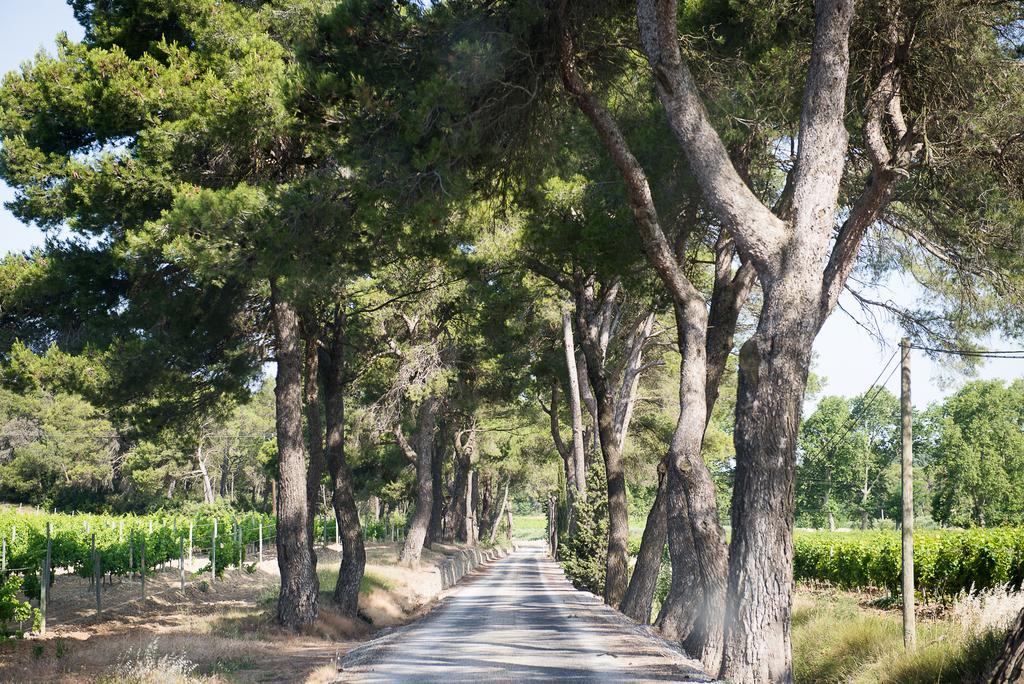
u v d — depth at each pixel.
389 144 11.70
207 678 10.66
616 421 31.64
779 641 9.66
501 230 18.00
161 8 15.53
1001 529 23.98
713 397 16.53
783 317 10.22
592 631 16.48
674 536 15.89
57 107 14.93
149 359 17.05
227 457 89.81
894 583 22.47
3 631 13.80
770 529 9.85
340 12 11.55
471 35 11.51
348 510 22.03
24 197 15.59
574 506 34.12
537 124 12.52
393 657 12.94
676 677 10.18
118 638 14.09
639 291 16.34
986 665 8.95
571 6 11.62
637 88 14.84
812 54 10.55
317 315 22.09
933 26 11.57
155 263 16.47
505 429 46.88
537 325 30.66
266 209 12.40
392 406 31.86
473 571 55.81
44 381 16.61
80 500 65.88
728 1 12.94
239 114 13.71
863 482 104.06
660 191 14.87
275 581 31.95
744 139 14.50
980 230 13.76
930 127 12.07
